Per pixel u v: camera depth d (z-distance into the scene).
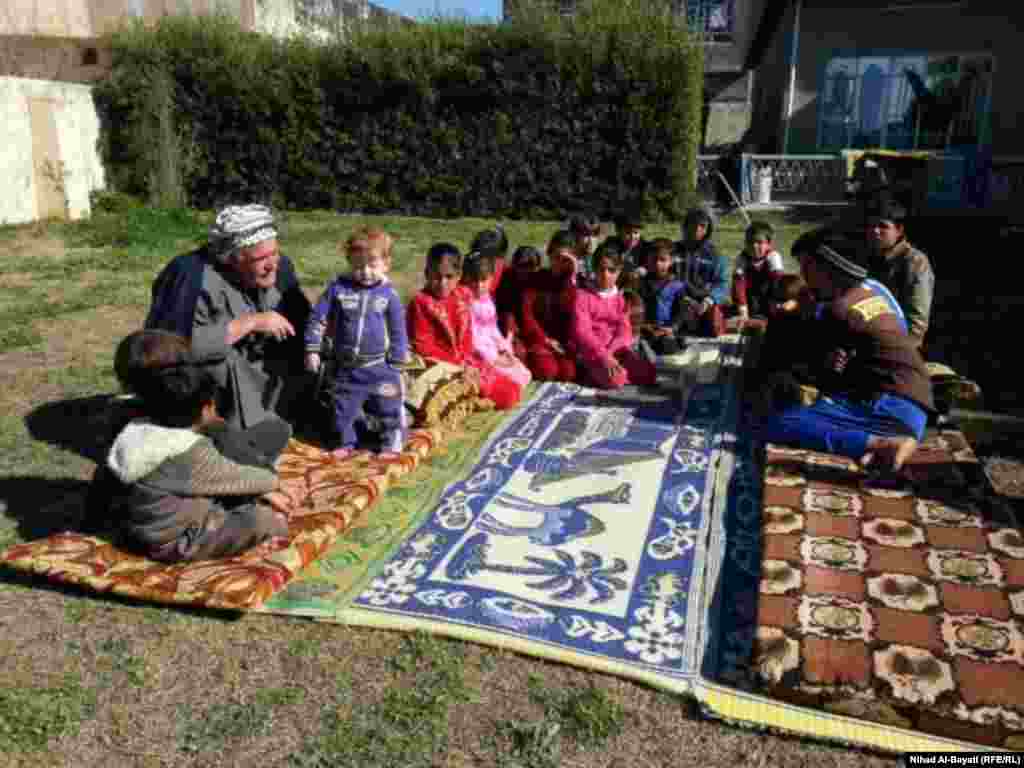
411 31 15.37
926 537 3.41
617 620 3.00
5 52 16.70
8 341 6.73
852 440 4.14
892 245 5.01
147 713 2.59
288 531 3.42
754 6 18.92
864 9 15.15
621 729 2.52
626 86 14.47
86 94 15.08
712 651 2.84
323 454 4.39
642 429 4.88
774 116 18.28
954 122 15.24
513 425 4.96
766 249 7.04
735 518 3.80
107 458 3.28
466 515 3.79
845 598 2.99
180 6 18.12
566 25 14.75
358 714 2.58
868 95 15.52
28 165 13.43
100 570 3.20
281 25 19.66
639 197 14.94
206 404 3.35
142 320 7.61
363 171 15.98
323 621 3.02
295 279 4.68
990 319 7.57
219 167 16.50
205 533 3.23
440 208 15.88
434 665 2.79
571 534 3.62
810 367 4.45
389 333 4.37
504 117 15.10
